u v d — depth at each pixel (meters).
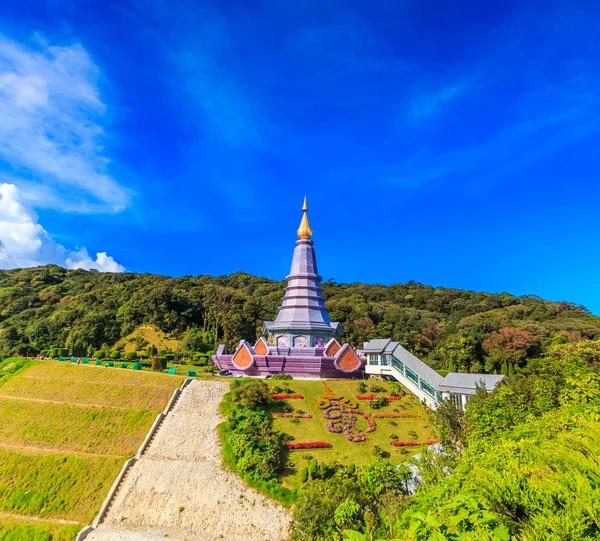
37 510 36.69
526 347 92.38
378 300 161.88
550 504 11.62
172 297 116.81
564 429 22.19
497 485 12.43
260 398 51.38
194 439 46.25
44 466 41.47
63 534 33.91
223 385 59.69
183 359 91.12
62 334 101.69
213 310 115.94
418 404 56.94
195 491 38.28
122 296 125.25
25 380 60.28
